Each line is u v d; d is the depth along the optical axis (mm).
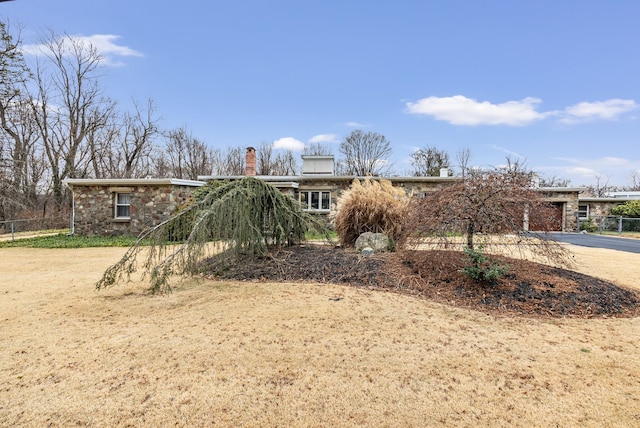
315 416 2203
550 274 5211
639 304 4516
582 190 17844
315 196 16906
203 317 4039
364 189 8180
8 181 18406
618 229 17922
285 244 8086
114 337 3455
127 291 5324
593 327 3721
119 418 2174
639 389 2494
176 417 2188
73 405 2303
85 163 24391
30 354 3061
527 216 5145
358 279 5555
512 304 4375
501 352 3090
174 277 6113
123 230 13984
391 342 3301
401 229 7289
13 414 2203
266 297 4789
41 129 22016
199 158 30781
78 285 5754
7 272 6914
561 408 2271
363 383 2578
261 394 2439
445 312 4168
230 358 2982
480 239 5348
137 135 27266
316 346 3215
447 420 2154
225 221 6000
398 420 2158
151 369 2793
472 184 5207
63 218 20375
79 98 23688
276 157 33500
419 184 16391
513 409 2262
